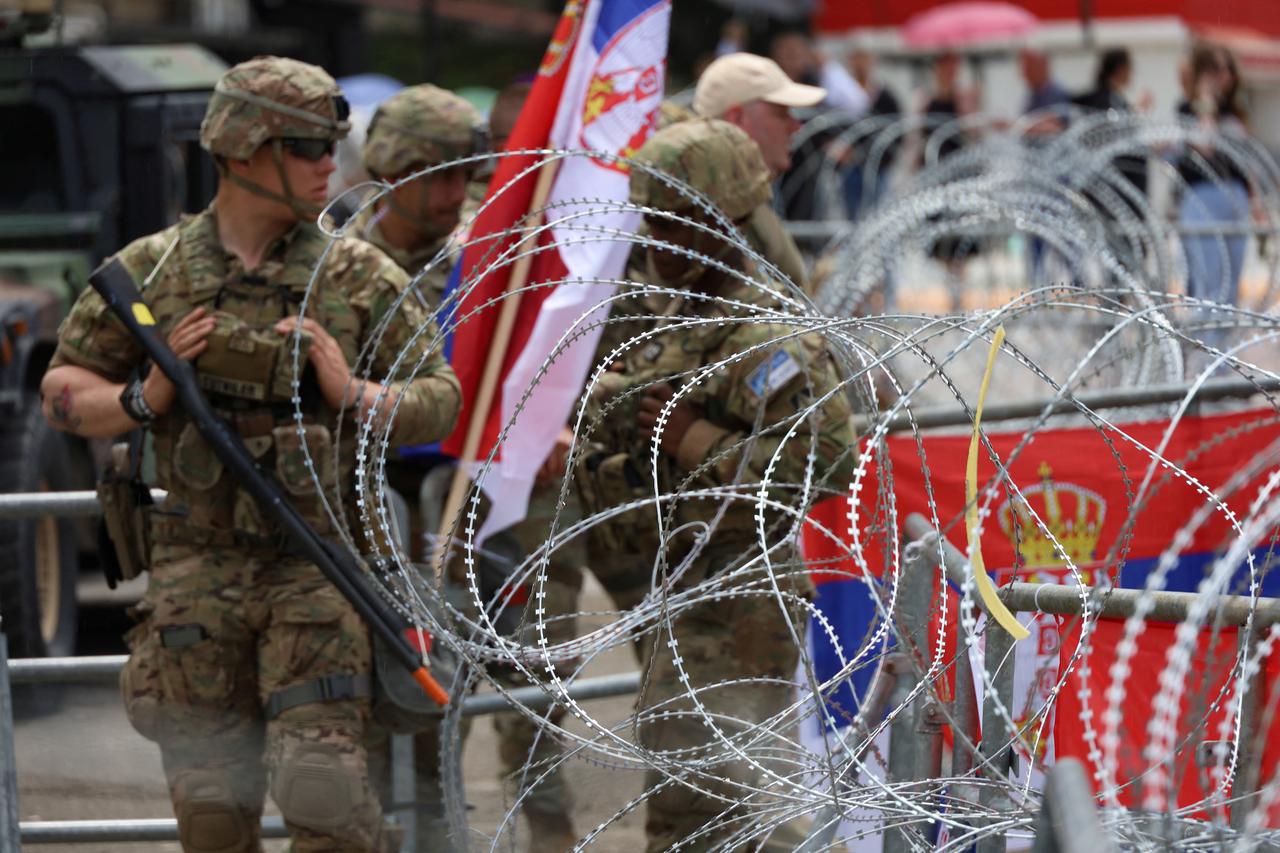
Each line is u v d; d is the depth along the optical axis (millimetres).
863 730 6176
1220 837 4926
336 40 34219
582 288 8578
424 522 9094
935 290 20641
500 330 8758
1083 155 20234
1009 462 5051
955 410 9438
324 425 7434
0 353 13953
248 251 7418
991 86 44688
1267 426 10086
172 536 7477
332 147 7355
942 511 9328
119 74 16938
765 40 45125
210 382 7309
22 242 15836
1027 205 15734
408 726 7520
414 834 8086
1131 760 6656
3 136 16766
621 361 8727
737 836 6395
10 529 13562
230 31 26609
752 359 7645
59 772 9031
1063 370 15078
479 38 50938
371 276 7570
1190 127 21781
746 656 7828
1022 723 6422
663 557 6555
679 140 7797
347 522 7418
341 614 7301
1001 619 5086
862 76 36406
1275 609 5730
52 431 14625
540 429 8617
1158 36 42031
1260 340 4859
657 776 7727
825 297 14344
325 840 7172
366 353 7555
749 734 7594
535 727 8484
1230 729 5875
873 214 15492
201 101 17359
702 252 7809
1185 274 18891
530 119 8805
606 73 8805
